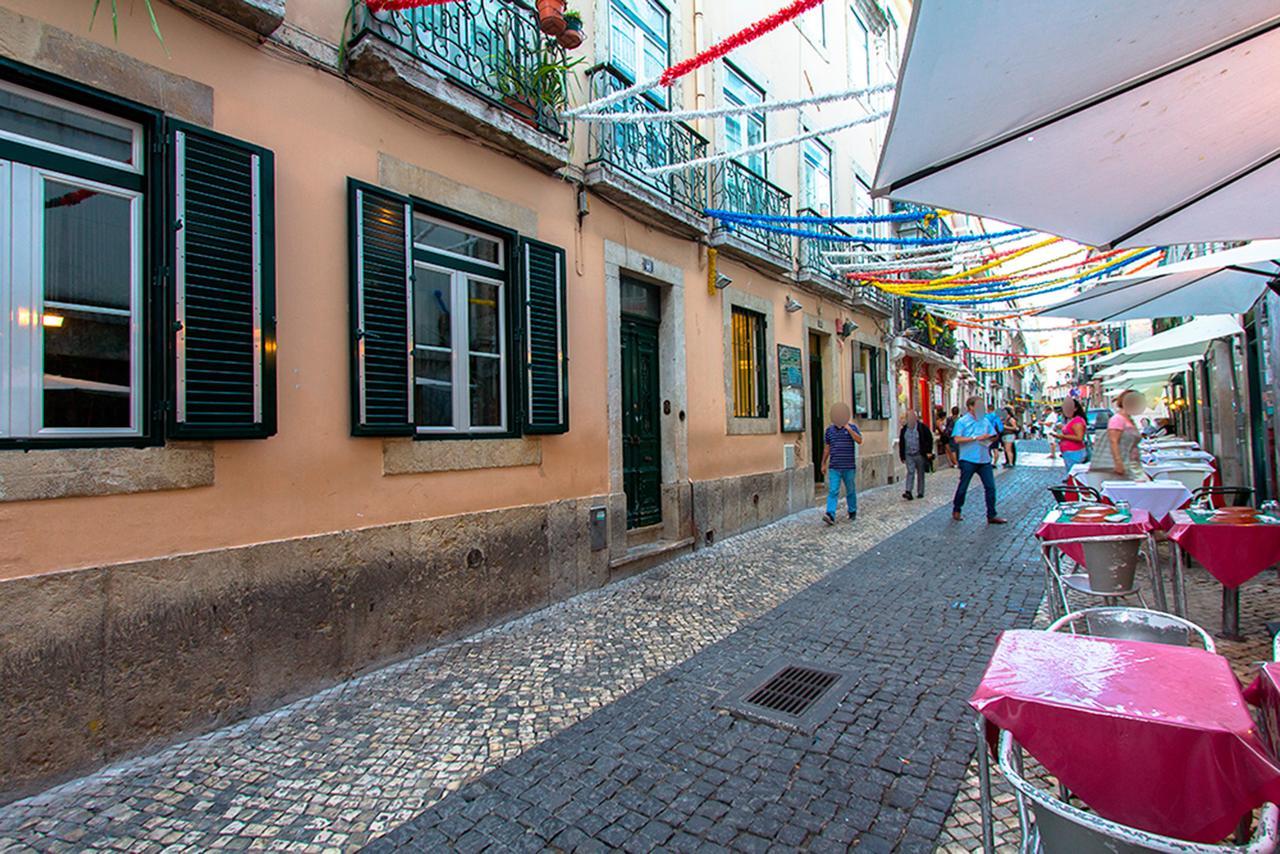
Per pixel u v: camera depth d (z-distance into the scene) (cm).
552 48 506
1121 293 511
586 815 239
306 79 373
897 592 513
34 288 275
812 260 1008
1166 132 242
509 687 359
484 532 460
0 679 253
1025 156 249
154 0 311
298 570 351
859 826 227
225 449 327
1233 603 379
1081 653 172
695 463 725
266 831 235
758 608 490
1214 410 1006
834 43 1139
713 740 291
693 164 563
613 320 608
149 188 305
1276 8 185
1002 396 4162
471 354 478
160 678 296
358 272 386
